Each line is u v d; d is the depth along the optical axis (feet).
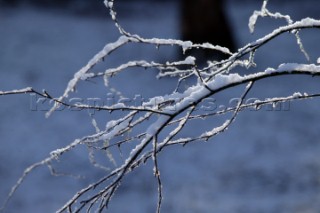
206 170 38.81
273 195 33.60
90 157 8.71
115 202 33.30
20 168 40.22
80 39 90.33
